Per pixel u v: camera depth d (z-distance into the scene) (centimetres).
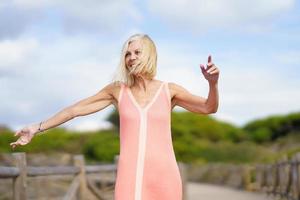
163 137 335
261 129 4709
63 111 353
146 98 340
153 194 328
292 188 1137
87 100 352
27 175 570
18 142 354
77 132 3441
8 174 510
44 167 638
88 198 797
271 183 1565
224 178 2462
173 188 329
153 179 328
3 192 1119
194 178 2872
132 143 333
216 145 3722
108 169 887
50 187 1165
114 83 347
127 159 331
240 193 1817
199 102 337
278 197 1410
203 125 4294
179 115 4284
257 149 3456
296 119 4625
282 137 4544
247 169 2061
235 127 4638
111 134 3575
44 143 2633
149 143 332
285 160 1273
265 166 1688
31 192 1062
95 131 3612
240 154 3444
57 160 1806
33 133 353
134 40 339
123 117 338
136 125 334
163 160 330
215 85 322
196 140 4038
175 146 3706
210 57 314
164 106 338
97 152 3294
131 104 339
